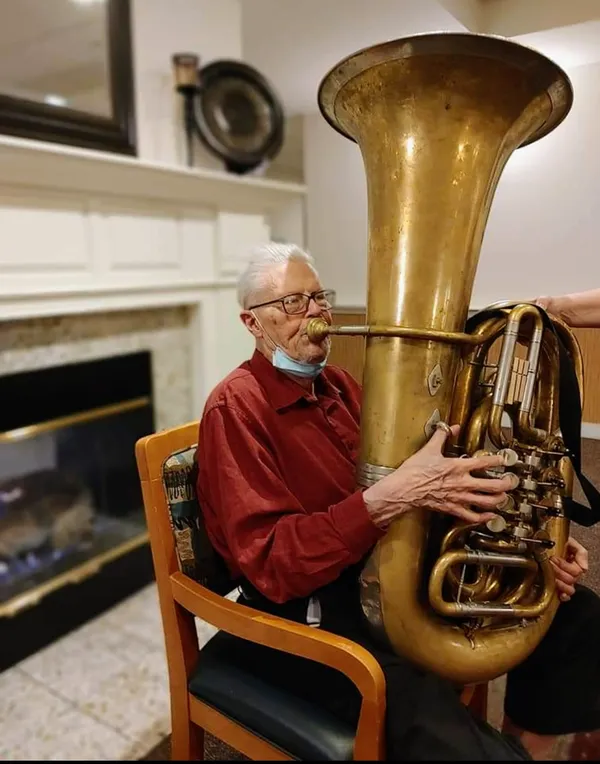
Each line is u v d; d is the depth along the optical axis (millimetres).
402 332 768
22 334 1784
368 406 820
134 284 1983
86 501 2225
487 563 794
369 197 842
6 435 1784
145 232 2006
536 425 870
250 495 871
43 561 2057
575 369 905
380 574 805
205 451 947
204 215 2207
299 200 2342
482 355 831
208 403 973
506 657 819
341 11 1479
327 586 950
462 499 746
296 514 866
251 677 923
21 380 1802
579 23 1023
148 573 2197
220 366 2383
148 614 1937
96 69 1742
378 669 750
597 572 1097
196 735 983
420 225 780
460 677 816
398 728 737
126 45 1813
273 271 994
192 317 2311
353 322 1263
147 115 1963
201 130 2076
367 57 762
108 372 2066
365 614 839
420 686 777
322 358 990
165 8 1958
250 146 2162
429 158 772
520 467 776
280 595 836
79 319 1934
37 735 1231
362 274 1501
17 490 2008
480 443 802
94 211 1835
